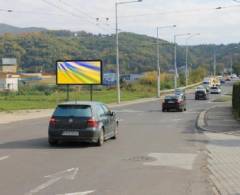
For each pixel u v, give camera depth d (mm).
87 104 21828
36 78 155375
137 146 21734
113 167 15852
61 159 17531
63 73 59844
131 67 158875
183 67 188625
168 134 27641
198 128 31719
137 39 168875
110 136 23844
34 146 21484
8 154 18812
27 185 12766
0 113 47969
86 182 13242
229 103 72812
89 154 18922
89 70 59250
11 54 175125
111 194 11766
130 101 82812
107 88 123500
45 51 172125
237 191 12234
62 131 21422
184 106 55438
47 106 60625
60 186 12656
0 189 12242
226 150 20609
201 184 13125
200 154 19266
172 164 16609
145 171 15148
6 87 133500
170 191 12203
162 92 118312
